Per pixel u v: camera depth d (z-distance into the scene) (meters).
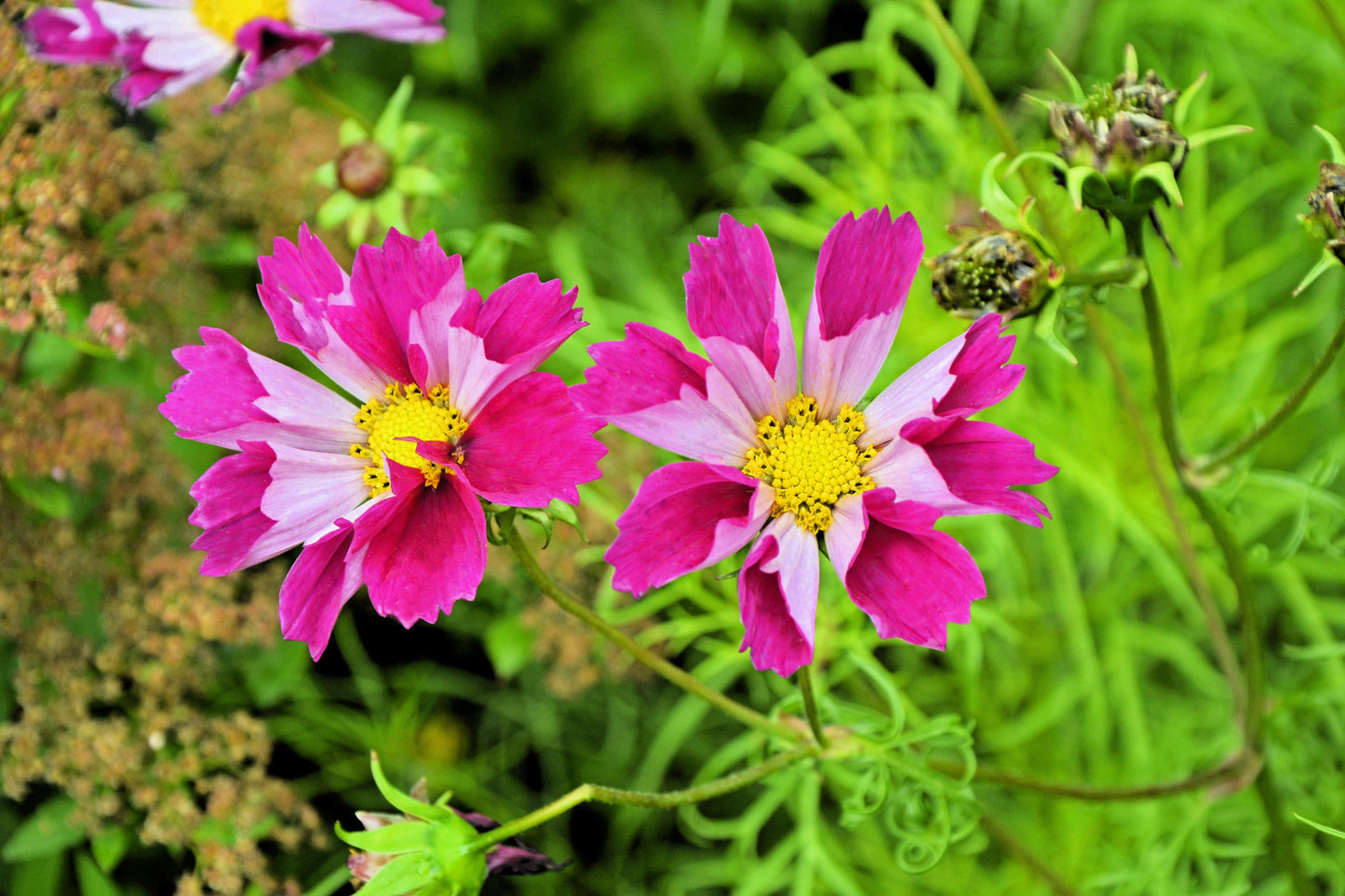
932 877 0.77
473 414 0.58
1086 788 0.65
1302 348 0.91
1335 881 0.73
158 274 0.72
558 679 0.76
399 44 0.97
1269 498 0.80
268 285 0.59
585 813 0.83
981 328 0.58
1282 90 0.93
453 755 0.82
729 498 0.58
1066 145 0.60
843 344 0.58
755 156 0.92
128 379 0.73
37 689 0.71
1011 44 0.95
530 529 0.74
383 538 0.58
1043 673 0.84
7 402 0.70
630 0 0.92
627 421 0.57
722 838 0.86
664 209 1.01
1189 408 0.84
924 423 0.57
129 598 0.72
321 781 0.77
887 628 0.57
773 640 0.57
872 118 0.89
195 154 0.74
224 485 0.59
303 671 0.75
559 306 0.58
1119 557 0.87
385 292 0.59
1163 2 0.89
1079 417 0.82
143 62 0.64
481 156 0.98
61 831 0.71
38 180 0.69
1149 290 0.61
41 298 0.69
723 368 0.58
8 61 0.69
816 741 0.62
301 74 0.67
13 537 0.71
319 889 0.70
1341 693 0.71
